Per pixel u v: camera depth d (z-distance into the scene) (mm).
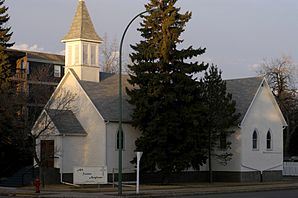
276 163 51531
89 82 46125
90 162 43594
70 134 42844
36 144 40500
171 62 41781
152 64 41375
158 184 43469
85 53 47062
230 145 48219
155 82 40594
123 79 49188
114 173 42312
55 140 42656
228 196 33125
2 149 45250
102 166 40469
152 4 41781
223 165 48562
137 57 42094
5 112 40031
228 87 52094
